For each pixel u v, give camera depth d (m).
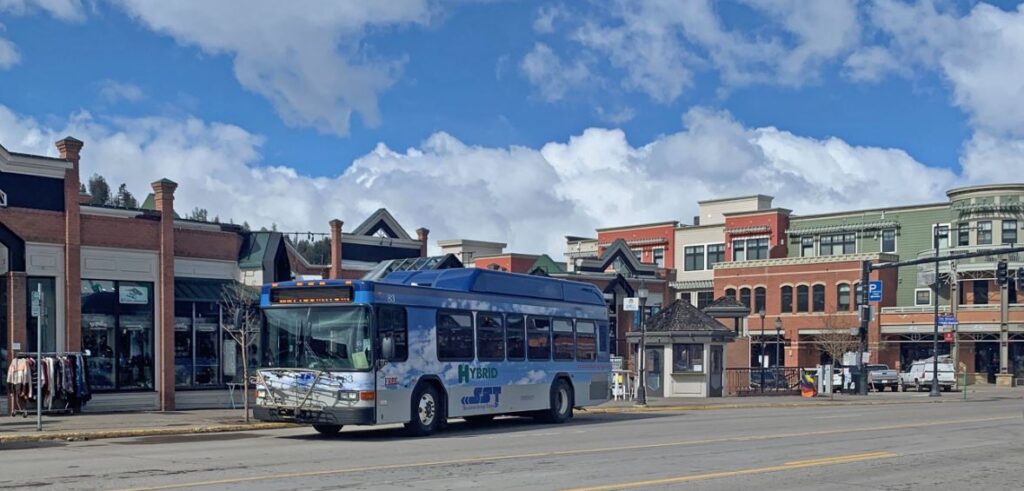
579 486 12.52
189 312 30.23
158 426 23.08
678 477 13.54
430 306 21.00
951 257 40.47
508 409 23.08
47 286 26.83
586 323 26.33
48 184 26.88
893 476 14.06
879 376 59.28
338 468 14.38
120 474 13.75
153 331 29.06
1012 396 48.47
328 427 21.91
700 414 30.03
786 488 12.74
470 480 13.07
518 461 15.38
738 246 82.88
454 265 39.62
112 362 28.20
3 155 25.70
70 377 26.14
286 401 19.66
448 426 23.97
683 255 86.94
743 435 20.72
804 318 75.06
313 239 49.22
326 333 19.62
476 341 22.27
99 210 28.00
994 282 69.50
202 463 15.15
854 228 77.19
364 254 41.34
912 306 71.12
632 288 61.75
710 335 39.66
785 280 76.62
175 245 30.09
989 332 68.38
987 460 16.12
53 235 26.81
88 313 27.77
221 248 31.25
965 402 40.41
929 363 59.41
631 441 19.17
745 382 43.66
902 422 25.36
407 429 20.56
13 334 25.81
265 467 14.54
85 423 23.72
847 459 16.08
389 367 19.72
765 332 77.31
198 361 30.31
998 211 70.00
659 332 40.09
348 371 19.27
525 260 65.38
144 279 28.95
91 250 27.77
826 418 27.41
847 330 69.19
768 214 81.00
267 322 20.23
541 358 24.38
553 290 25.16
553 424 24.64
